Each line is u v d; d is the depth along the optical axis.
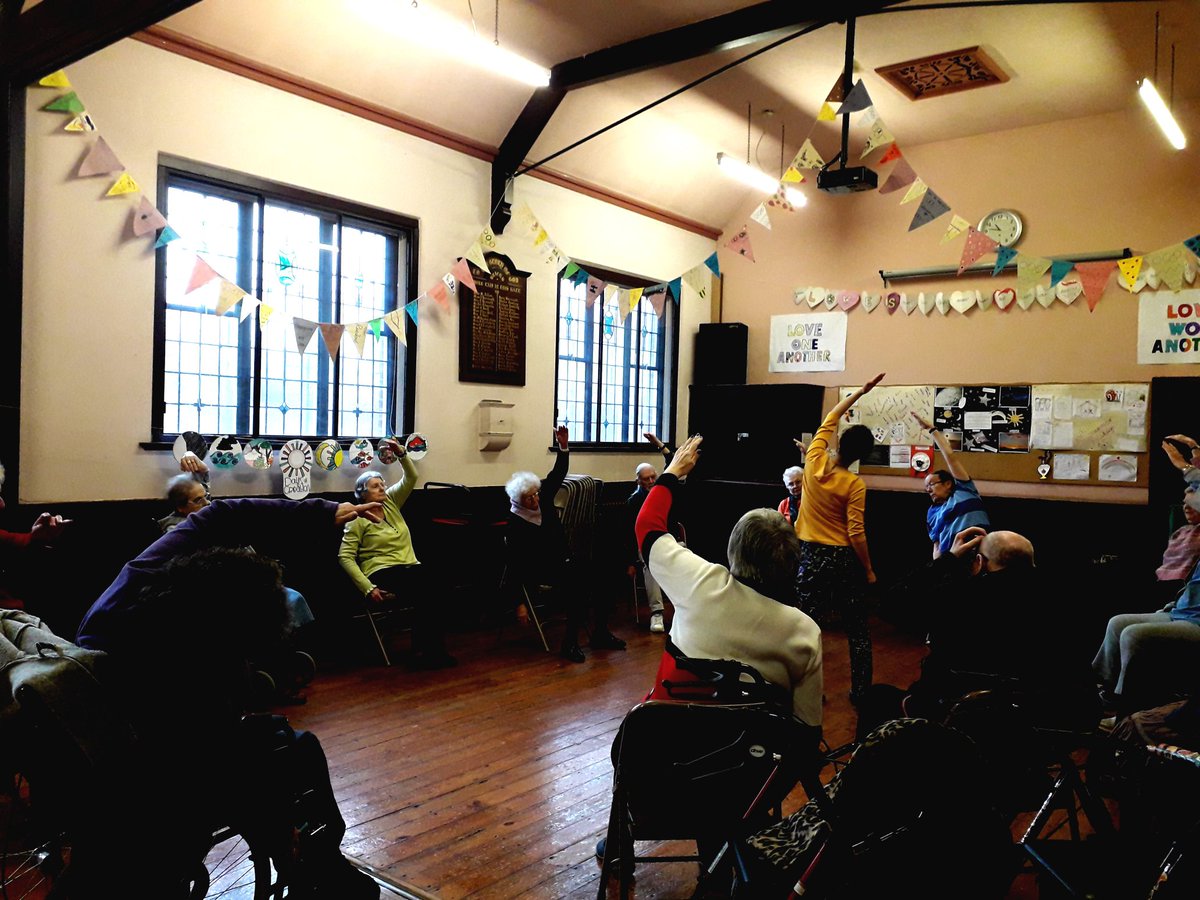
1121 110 6.48
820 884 1.72
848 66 4.91
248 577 1.80
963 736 1.71
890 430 7.54
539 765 3.54
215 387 5.02
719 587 2.24
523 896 2.53
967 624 2.71
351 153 5.52
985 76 6.06
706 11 5.25
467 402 6.33
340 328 5.16
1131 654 3.68
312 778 2.07
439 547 5.91
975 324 7.16
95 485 4.42
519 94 6.11
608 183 7.40
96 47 3.62
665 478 2.50
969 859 1.70
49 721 1.69
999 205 7.04
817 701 2.22
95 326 4.40
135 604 1.81
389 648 5.32
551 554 5.31
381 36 5.26
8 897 2.29
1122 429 6.47
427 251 5.99
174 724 1.77
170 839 1.75
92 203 4.37
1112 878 1.98
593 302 6.84
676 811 2.06
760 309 8.41
